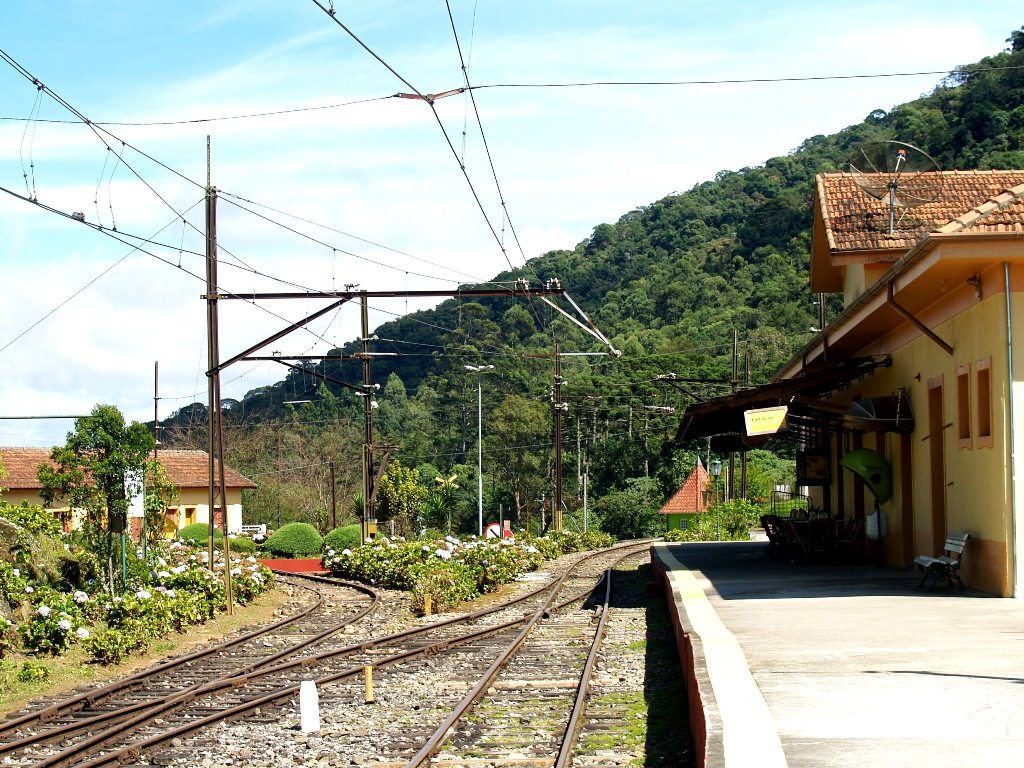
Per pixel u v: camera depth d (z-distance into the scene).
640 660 14.66
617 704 11.56
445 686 13.13
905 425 19.17
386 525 53.38
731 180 121.50
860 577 18.92
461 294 22.78
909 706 8.09
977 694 8.48
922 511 18.69
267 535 57.25
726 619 13.43
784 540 25.19
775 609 14.43
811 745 6.96
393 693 12.77
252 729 10.85
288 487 74.81
